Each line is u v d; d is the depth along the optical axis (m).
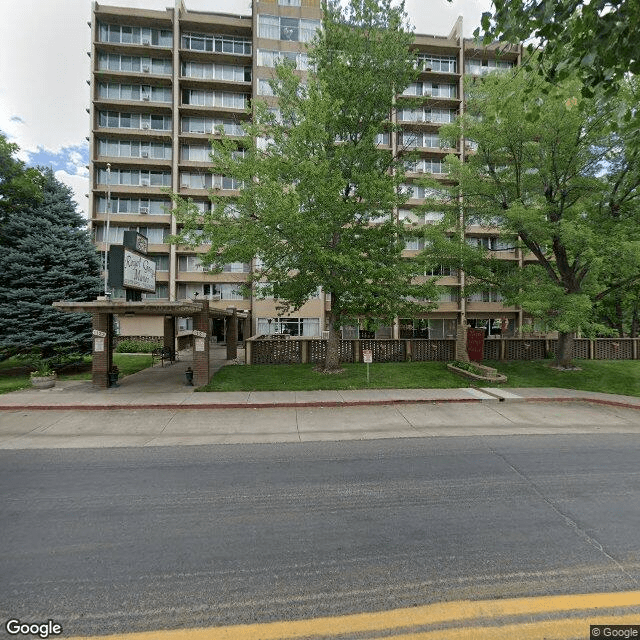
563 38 4.14
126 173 34.16
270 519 4.52
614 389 14.05
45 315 17.09
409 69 15.62
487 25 4.30
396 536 4.13
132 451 7.30
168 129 34.81
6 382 14.76
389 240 15.23
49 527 4.34
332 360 15.88
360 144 15.30
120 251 12.77
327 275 13.88
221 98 35.50
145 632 2.81
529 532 4.20
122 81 34.25
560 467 6.34
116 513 4.68
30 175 18.75
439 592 3.22
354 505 4.89
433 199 17.75
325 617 2.95
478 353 19.17
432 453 7.12
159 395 12.38
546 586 3.30
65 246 18.45
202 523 4.43
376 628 2.84
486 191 16.28
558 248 16.30
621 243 13.01
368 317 15.95
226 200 14.27
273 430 8.89
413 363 17.89
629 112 4.68
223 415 10.30
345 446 7.61
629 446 7.62
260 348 18.20
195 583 3.36
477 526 4.34
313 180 12.77
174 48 33.72
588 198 15.88
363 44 15.47
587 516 4.59
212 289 34.97
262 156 14.66
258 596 3.19
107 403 11.16
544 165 15.30
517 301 15.65
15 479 5.82
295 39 33.69
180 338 26.84
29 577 3.44
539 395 12.61
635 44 3.70
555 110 13.60
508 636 2.77
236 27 34.81
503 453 7.11
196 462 6.63
